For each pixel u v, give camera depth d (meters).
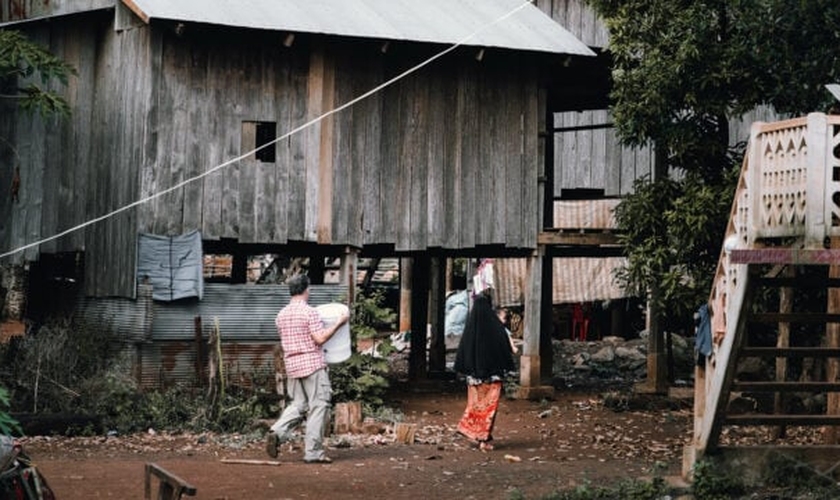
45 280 20.34
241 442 15.45
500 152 20.30
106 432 15.93
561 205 27.59
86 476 12.52
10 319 19.16
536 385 20.56
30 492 8.09
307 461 13.82
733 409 17.31
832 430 13.29
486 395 15.56
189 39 17.86
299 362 13.76
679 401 19.72
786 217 10.69
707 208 17.09
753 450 12.49
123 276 17.66
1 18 19.73
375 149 19.23
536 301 20.58
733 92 17.39
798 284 11.30
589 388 22.62
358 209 19.06
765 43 16.70
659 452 15.55
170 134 17.73
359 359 17.94
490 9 21.00
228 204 18.12
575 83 22.08
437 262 24.22
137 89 17.73
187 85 17.86
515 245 20.36
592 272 28.84
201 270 17.75
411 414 18.69
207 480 12.50
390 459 14.36
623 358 25.92
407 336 28.91
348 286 18.89
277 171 18.47
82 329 17.94
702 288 17.38
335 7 19.11
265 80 18.42
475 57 19.42
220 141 18.09
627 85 17.84
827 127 10.36
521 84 20.52
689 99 17.16
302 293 13.90
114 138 18.11
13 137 18.73
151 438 15.71
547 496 11.95
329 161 18.84
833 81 16.44
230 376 17.95
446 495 12.12
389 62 19.41
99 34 18.66
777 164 10.84
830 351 11.77
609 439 16.59
